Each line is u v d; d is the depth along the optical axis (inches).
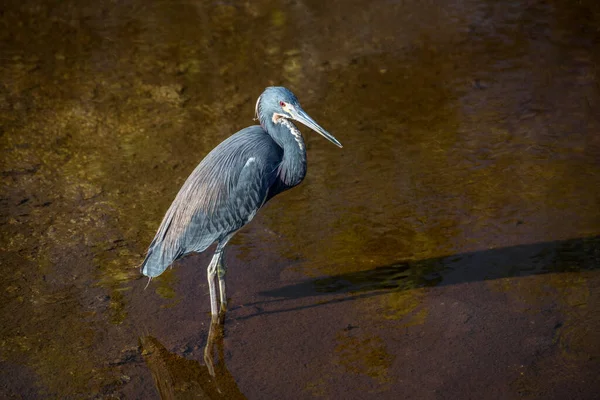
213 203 381.1
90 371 357.1
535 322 379.6
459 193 495.2
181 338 379.6
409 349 366.6
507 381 342.6
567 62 651.5
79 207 485.4
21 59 672.4
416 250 443.5
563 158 526.0
